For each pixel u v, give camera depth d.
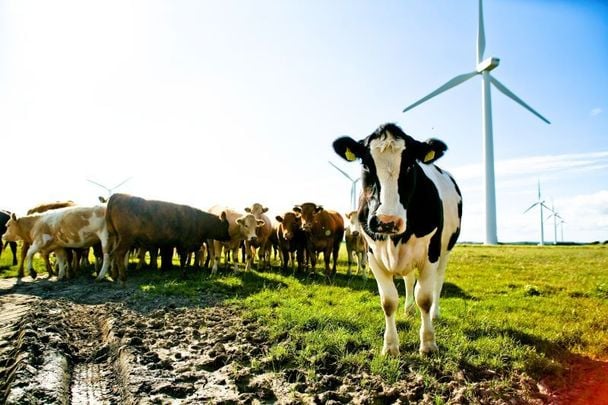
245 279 12.40
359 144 5.45
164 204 12.99
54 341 6.11
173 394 4.59
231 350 5.75
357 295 10.08
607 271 17.66
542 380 5.04
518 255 27.73
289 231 15.20
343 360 5.34
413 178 5.23
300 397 4.50
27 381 4.76
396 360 5.24
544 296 11.23
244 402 4.36
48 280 13.26
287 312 7.48
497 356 5.59
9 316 7.99
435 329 6.83
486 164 47.22
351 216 16.00
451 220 7.32
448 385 4.72
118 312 8.13
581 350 6.31
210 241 14.77
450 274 15.77
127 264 15.32
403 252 5.52
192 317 7.62
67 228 13.10
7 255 21.66
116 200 12.22
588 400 4.57
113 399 4.82
